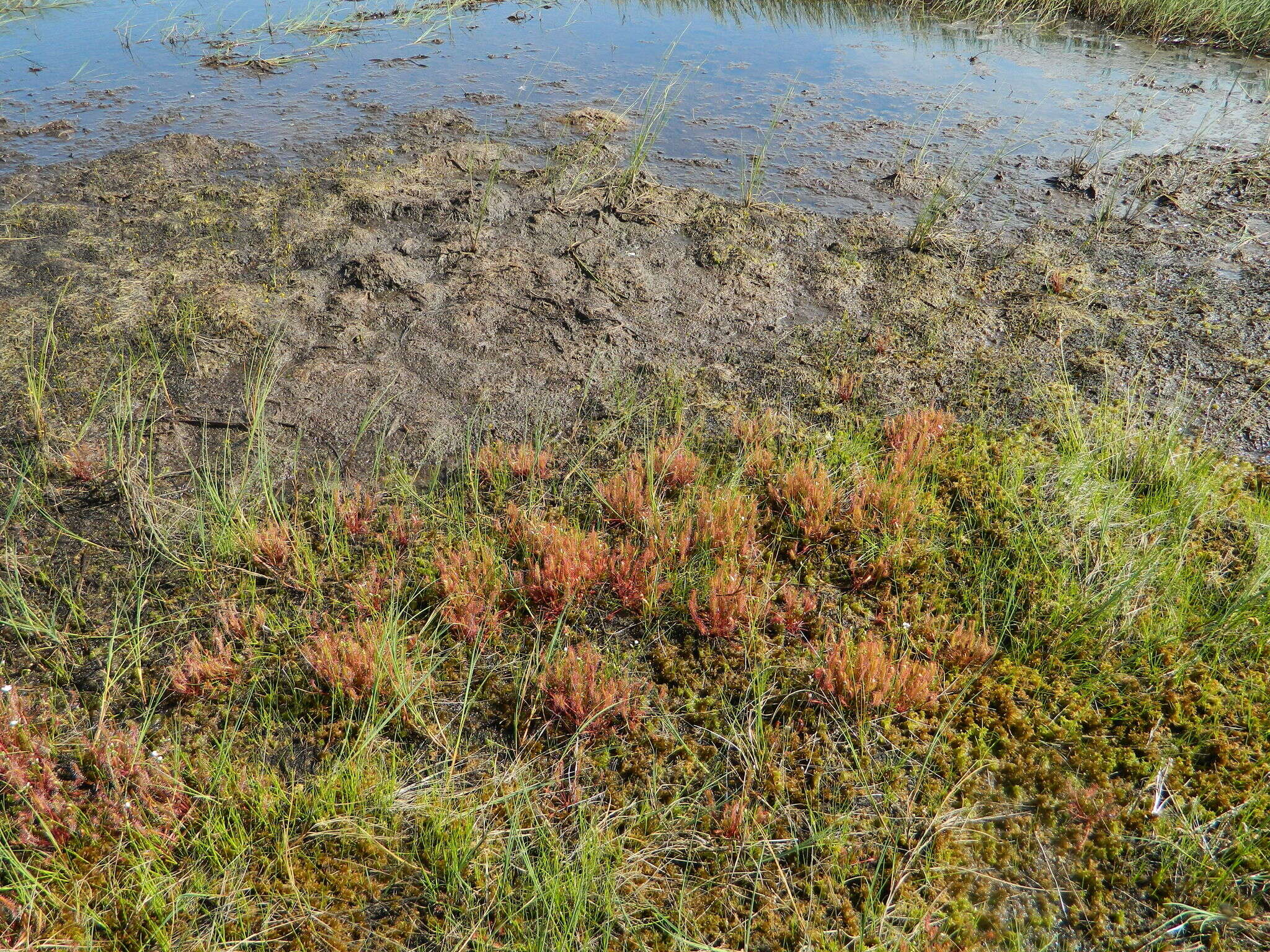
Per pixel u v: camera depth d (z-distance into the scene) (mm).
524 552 4703
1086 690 3998
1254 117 10008
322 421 5684
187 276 7082
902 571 4602
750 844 3432
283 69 11781
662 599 4477
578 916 3139
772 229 7926
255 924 3172
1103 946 3176
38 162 8961
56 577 4508
